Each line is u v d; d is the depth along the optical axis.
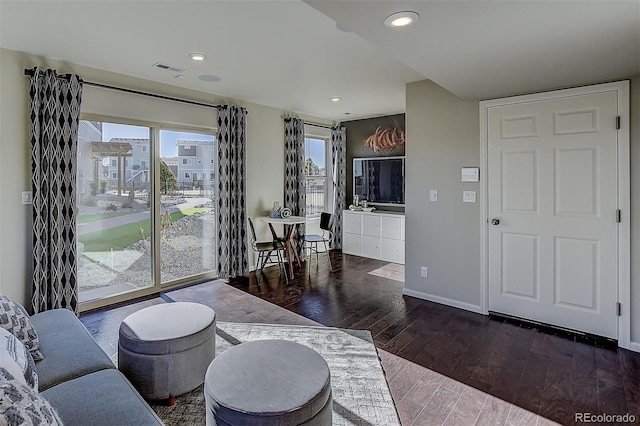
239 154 4.77
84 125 3.52
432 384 2.28
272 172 5.36
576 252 3.02
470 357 2.63
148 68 3.56
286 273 4.91
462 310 3.60
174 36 2.79
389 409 2.03
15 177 3.07
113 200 3.80
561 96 3.02
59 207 3.23
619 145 2.79
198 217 4.62
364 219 6.04
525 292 3.29
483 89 3.08
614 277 2.86
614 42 2.08
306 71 3.64
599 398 2.13
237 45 2.96
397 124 5.91
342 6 1.68
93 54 3.16
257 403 1.45
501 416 1.97
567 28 1.90
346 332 3.06
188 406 2.04
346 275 4.92
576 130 2.96
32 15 2.43
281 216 5.14
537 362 2.56
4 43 2.90
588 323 2.99
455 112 3.62
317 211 6.50
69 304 3.32
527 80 2.81
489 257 3.47
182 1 2.26
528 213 3.24
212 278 4.73
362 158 6.39
